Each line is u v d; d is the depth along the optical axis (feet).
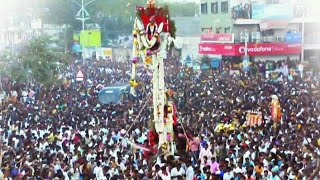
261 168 71.46
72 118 109.09
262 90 151.12
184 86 160.45
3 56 185.16
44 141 86.89
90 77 202.18
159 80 86.02
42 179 67.77
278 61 236.22
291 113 112.98
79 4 292.40
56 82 184.14
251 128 98.63
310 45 246.68
